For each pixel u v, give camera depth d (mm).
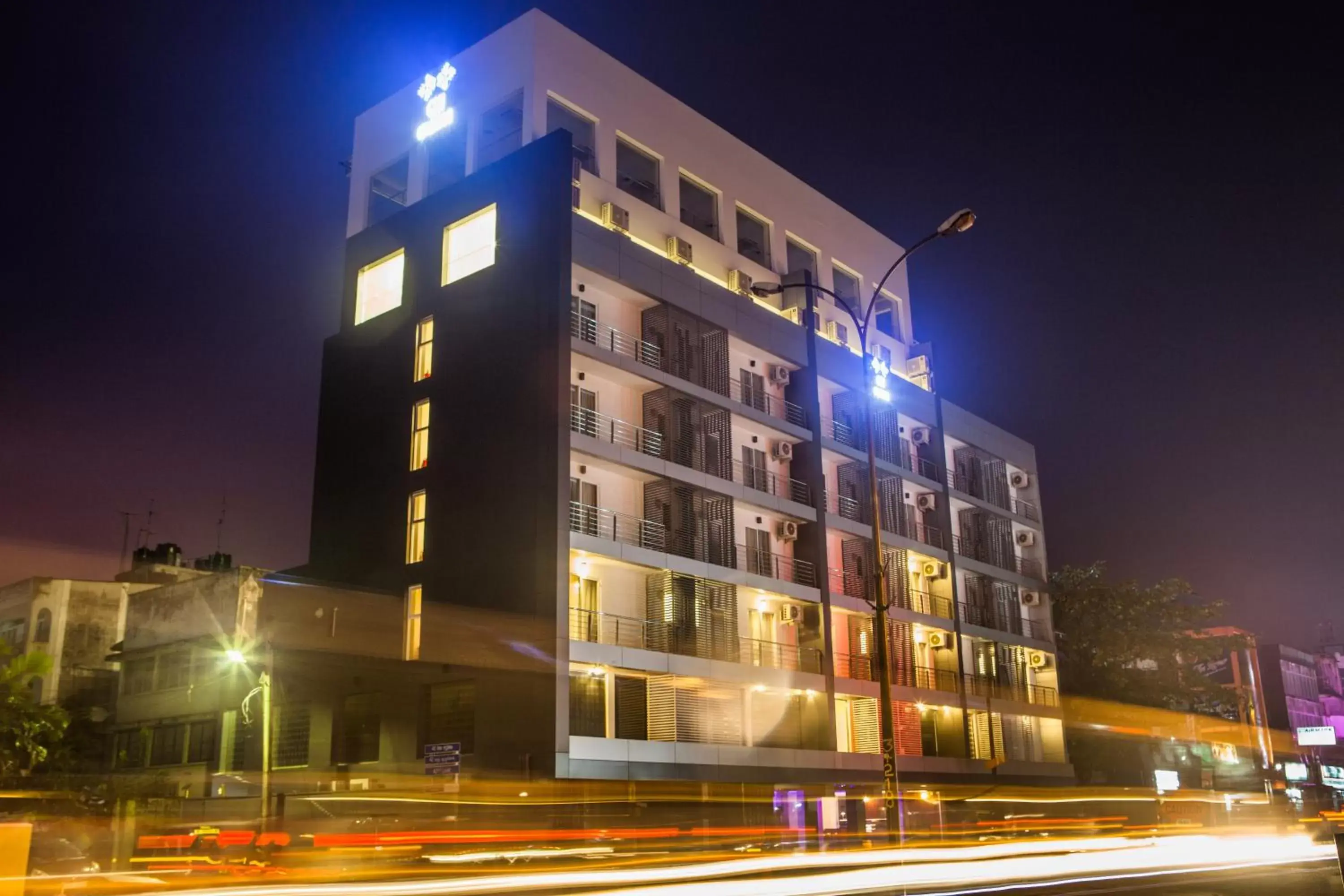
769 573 41875
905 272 56531
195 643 43375
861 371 47844
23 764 35906
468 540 35062
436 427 37031
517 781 31688
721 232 44594
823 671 41375
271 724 38812
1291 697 92812
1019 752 52438
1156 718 60438
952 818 44125
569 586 33969
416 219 40062
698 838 33656
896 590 47094
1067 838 38469
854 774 40719
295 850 28516
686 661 35625
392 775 34656
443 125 40875
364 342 40344
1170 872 20703
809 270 49594
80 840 34281
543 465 33844
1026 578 56844
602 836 31047
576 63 40250
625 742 33125
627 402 38312
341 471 39531
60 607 54906
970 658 51438
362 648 36625
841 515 46281
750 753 36750
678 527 37438
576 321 36625
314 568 39312
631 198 40219
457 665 34125
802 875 21656
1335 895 14375
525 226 36531
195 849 30438
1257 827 47938
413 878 21953
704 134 44781
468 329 37094
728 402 40219
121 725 46250
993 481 57562
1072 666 60531
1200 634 64250
